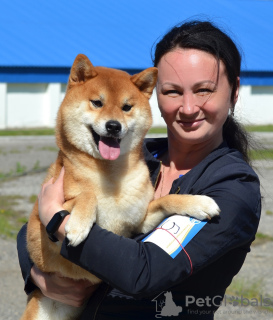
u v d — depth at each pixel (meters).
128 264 2.45
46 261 3.11
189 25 3.07
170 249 2.49
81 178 3.11
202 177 2.87
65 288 3.10
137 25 27.42
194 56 2.93
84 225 2.58
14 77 22.58
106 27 26.81
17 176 12.84
